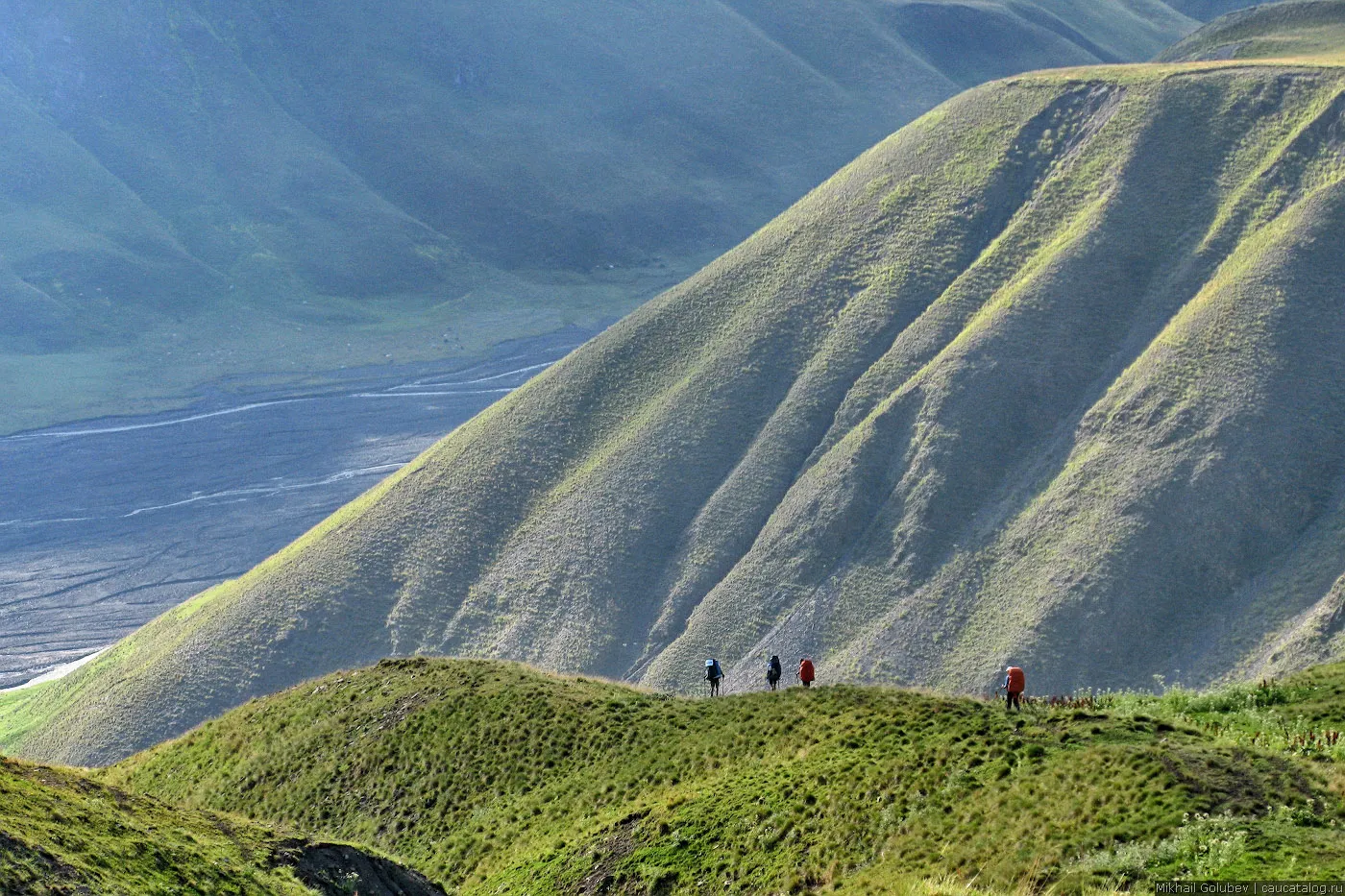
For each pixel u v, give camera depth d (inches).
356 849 995.9
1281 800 824.3
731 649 4013.3
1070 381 4271.7
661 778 1347.2
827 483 4338.1
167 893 744.3
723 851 1088.8
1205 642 3307.1
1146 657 3341.5
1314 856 725.3
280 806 1626.5
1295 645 3061.0
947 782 1018.7
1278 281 4015.8
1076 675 3346.5
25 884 653.9
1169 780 871.7
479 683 1788.9
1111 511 3651.6
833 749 1200.8
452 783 1541.6
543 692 1686.8
